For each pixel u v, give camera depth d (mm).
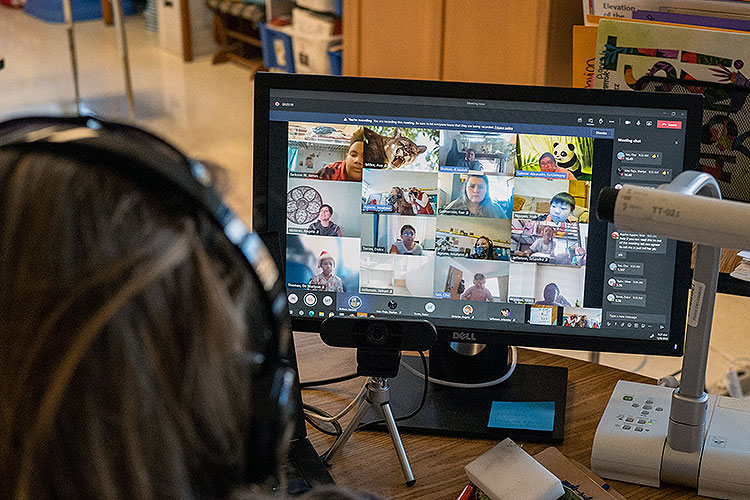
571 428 1197
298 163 1170
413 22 2852
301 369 1343
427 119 1145
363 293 1190
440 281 1178
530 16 2480
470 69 2727
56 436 333
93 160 365
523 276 1164
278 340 447
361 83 1140
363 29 3033
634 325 1160
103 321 333
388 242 1176
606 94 1116
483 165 1146
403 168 1158
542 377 1301
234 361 372
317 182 1172
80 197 352
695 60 1545
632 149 1129
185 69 5680
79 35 6449
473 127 1141
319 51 4750
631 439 1095
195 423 355
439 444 1172
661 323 1155
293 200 1179
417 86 1135
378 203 1169
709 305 1001
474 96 1132
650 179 1134
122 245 349
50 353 333
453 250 1169
